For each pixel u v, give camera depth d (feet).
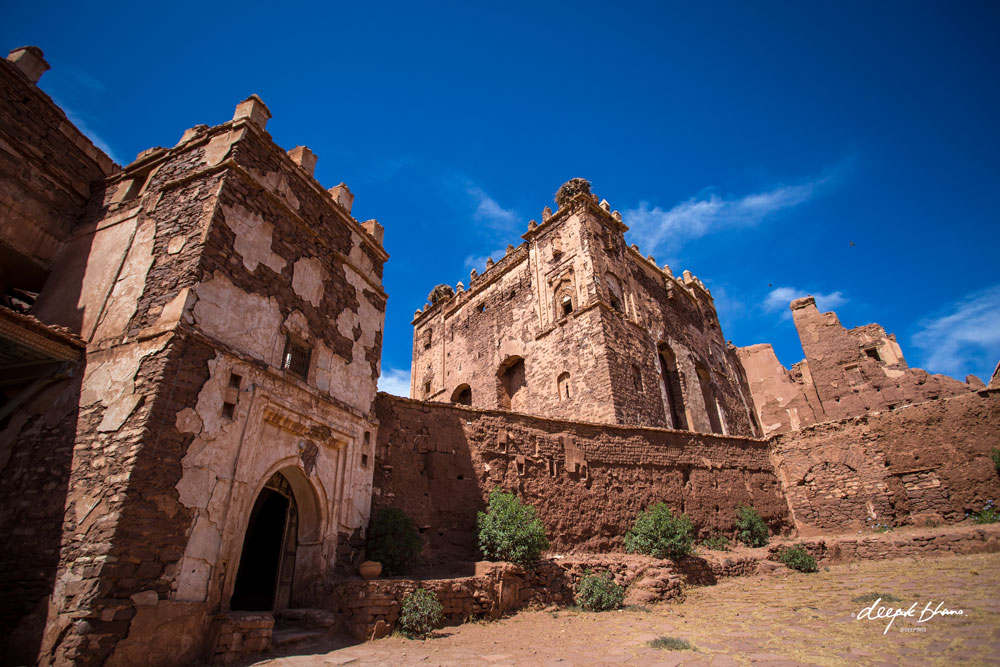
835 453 70.64
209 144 40.14
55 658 23.20
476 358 109.19
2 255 40.42
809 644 27.45
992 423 60.18
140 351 30.78
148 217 38.78
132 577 25.20
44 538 27.25
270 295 37.76
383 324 51.08
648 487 61.31
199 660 26.48
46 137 44.06
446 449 49.16
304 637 29.58
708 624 34.14
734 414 112.68
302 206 43.50
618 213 106.63
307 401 38.11
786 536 69.92
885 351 118.83
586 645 30.14
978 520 57.62
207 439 30.27
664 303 109.50
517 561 42.01
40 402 32.68
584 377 83.97
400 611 32.96
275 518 45.16
